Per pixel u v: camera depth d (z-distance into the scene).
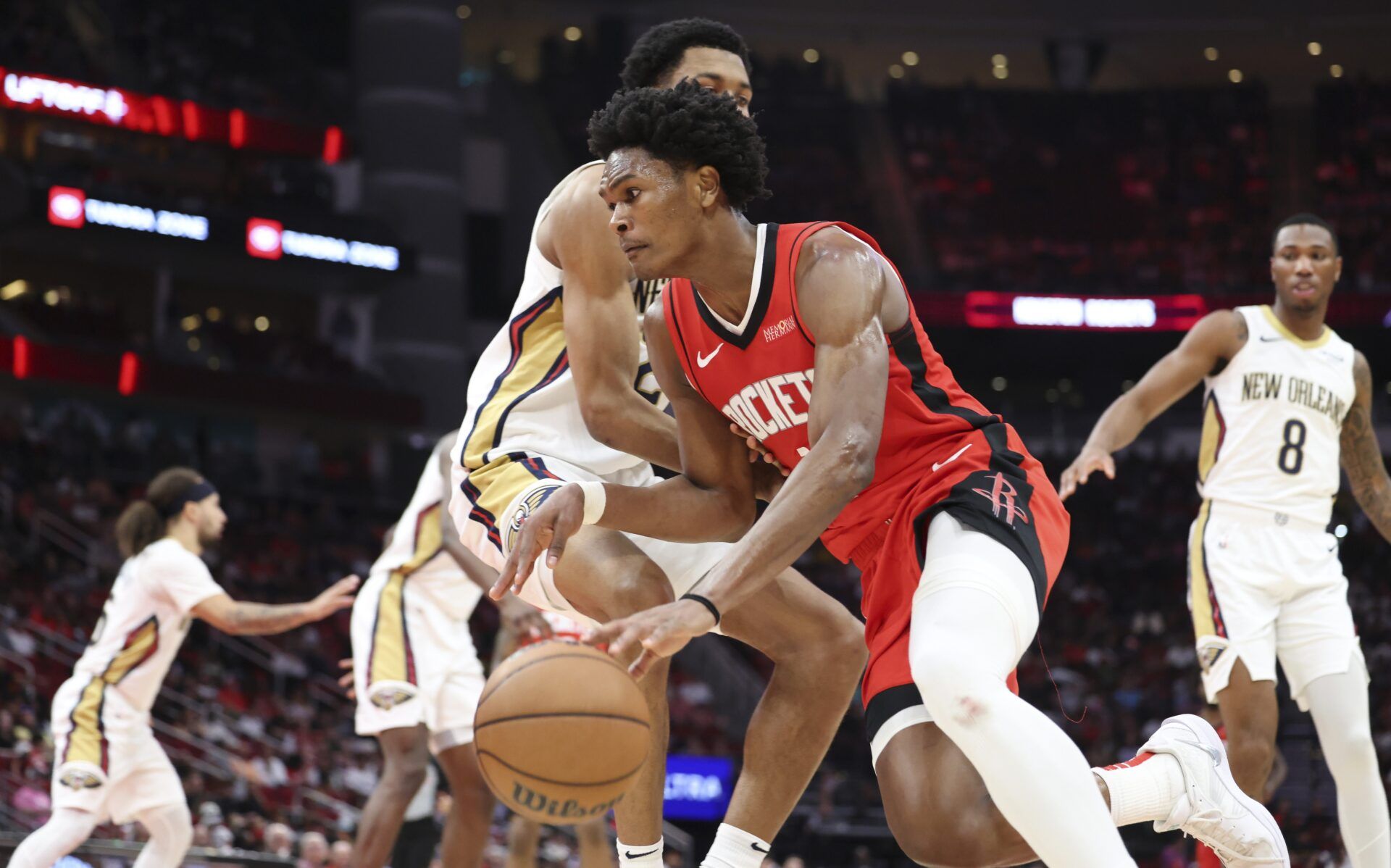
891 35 30.59
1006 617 2.61
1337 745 4.30
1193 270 27.09
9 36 21.53
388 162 25.67
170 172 23.70
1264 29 29.47
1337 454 4.56
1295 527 4.44
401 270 24.22
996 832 2.63
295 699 16.81
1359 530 23.59
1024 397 27.23
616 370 3.25
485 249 28.34
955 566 2.65
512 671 2.50
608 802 2.50
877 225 28.02
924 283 26.06
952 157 29.55
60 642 15.62
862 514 2.94
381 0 26.12
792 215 28.20
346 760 14.46
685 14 29.59
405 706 5.58
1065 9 30.00
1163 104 30.11
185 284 24.38
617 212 2.75
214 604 5.57
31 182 20.75
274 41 26.88
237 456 22.16
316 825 11.90
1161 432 26.97
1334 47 29.80
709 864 3.32
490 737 2.47
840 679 3.34
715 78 3.52
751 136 2.77
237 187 23.80
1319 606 4.39
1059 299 24.59
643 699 2.54
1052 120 30.11
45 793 10.99
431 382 25.39
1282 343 4.57
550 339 3.54
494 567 3.42
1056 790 2.44
